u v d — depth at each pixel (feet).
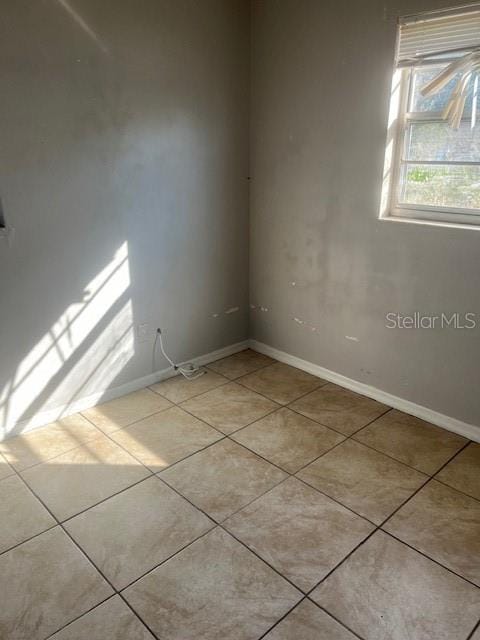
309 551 6.19
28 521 6.67
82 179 8.40
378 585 5.71
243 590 5.64
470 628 5.22
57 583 5.74
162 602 5.50
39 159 7.84
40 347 8.63
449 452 8.15
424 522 6.65
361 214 9.13
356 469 7.73
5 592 5.62
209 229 10.61
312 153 9.62
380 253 9.02
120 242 9.20
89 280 8.95
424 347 8.83
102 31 8.03
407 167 8.63
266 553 6.15
